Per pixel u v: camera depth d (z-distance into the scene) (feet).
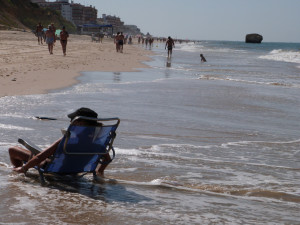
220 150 19.15
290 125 26.61
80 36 319.68
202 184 13.92
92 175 14.30
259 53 210.18
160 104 32.04
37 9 364.38
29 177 13.53
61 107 28.04
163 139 20.72
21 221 9.26
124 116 26.16
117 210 10.53
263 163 17.21
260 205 11.92
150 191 12.66
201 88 44.29
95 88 39.19
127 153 17.53
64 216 9.80
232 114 29.58
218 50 251.19
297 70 81.87
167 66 79.61
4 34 176.04
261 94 41.91
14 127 21.39
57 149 12.07
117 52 123.95
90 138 12.43
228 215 10.69
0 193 11.37
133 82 46.62
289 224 10.28
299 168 16.65
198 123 25.30
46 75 46.44
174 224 9.68
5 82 38.22
